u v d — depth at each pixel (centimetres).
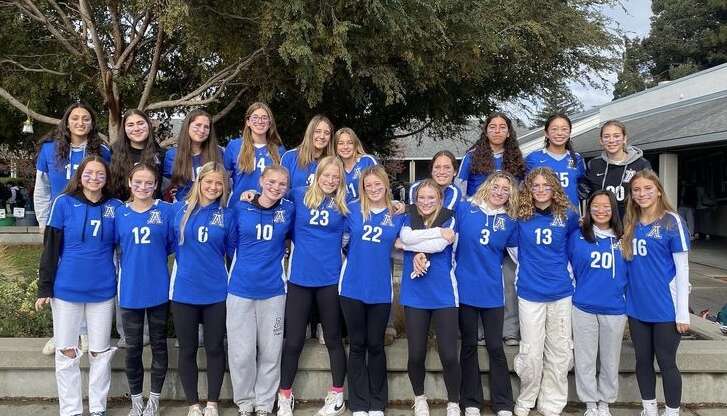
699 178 1769
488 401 459
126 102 1170
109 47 1138
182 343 409
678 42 4250
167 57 1203
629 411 445
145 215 405
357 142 485
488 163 469
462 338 429
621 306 415
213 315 411
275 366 425
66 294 395
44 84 1078
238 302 410
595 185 483
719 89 1739
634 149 482
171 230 413
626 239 412
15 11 1024
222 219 411
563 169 474
